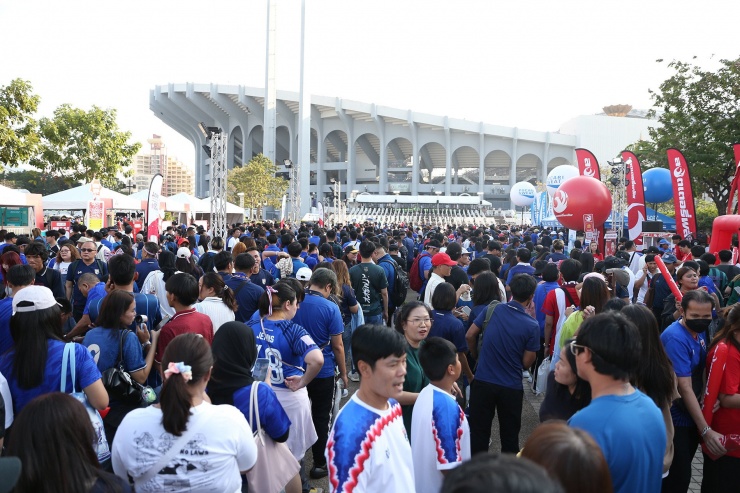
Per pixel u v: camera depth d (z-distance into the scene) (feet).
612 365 7.28
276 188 195.21
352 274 24.22
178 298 13.66
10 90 54.95
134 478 7.53
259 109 315.58
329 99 306.14
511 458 3.77
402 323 13.01
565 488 4.77
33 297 9.91
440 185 326.44
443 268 21.85
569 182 47.75
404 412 12.72
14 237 32.48
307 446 13.00
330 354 15.74
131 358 12.06
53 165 111.75
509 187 324.80
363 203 281.95
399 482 7.66
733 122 75.72
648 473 6.87
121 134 116.88
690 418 11.50
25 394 9.78
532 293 14.49
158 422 7.63
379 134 314.55
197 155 395.75
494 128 297.74
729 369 10.89
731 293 23.20
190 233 40.29
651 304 25.02
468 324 19.65
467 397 18.74
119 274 15.58
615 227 62.69
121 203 71.26
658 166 85.61
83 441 6.15
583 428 7.05
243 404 9.77
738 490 11.08
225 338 10.07
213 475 7.54
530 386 24.44
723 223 36.65
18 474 4.75
